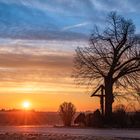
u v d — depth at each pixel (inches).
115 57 2078.0
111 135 1315.2
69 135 1275.8
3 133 1352.1
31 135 1252.5
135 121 1937.7
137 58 2074.3
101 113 2026.3
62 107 2058.3
